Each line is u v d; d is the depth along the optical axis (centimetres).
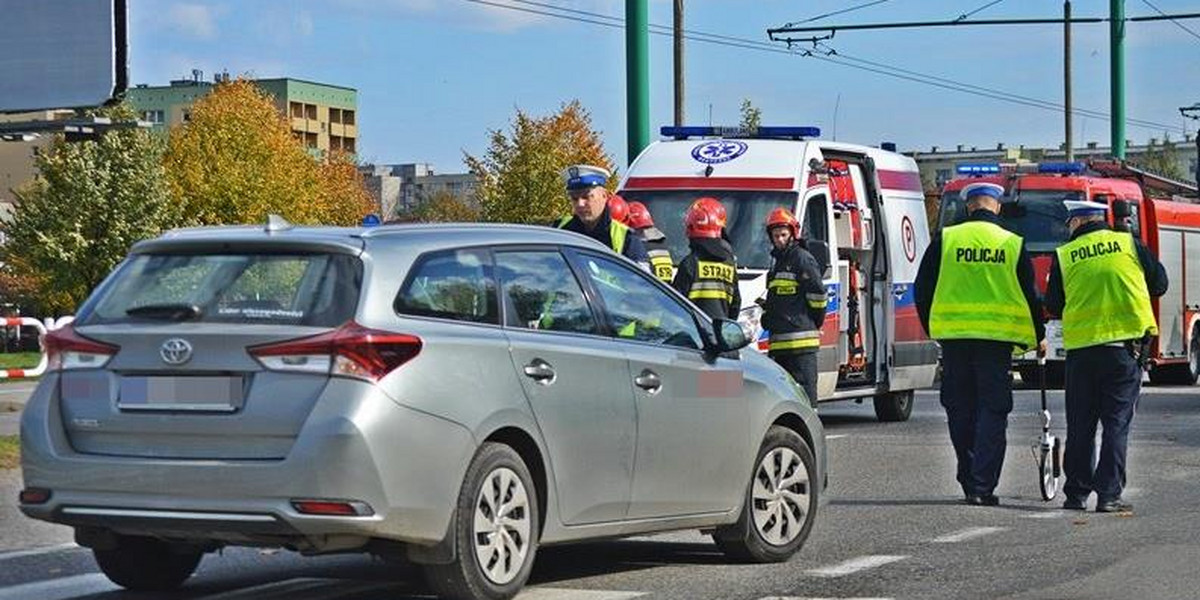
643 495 1371
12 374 4325
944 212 4575
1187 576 1405
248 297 1191
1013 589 1343
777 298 2342
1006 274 1903
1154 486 2083
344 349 1154
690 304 1466
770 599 1305
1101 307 1853
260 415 1153
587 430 1313
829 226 2872
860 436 2823
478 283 1266
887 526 1738
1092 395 1864
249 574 1445
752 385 1490
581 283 1362
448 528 1191
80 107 3042
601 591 1346
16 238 10031
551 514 1285
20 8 3061
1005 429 1917
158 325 1194
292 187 11950
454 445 1193
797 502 1528
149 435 1184
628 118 3198
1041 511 1861
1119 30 6284
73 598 1323
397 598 1322
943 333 1922
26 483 1220
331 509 1137
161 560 1337
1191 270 4869
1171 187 5153
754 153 2881
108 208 9712
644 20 3184
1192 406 3522
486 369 1231
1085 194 4472
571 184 2027
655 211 2855
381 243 1220
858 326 2950
